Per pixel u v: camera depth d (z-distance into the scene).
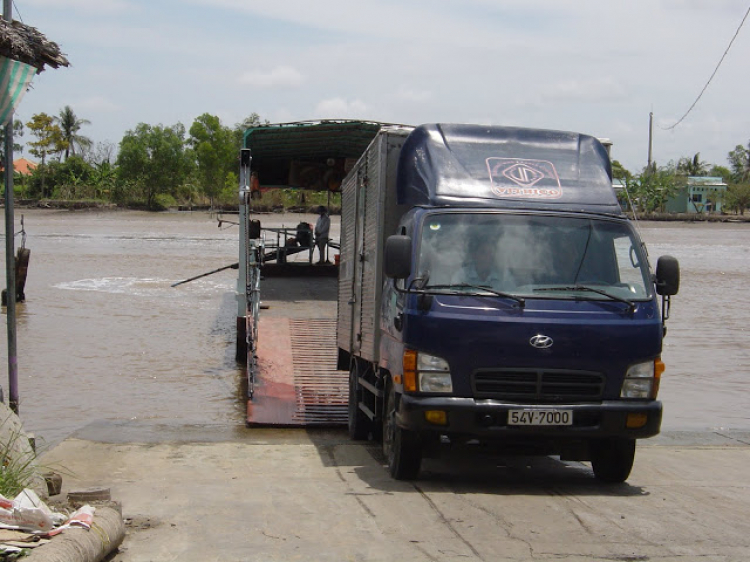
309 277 25.14
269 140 21.00
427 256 7.59
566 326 7.25
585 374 7.29
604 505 6.97
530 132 8.62
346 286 11.66
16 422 7.05
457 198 7.87
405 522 6.30
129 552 5.56
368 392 10.10
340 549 5.62
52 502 6.41
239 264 17.22
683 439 11.62
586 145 8.57
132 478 8.33
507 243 7.66
